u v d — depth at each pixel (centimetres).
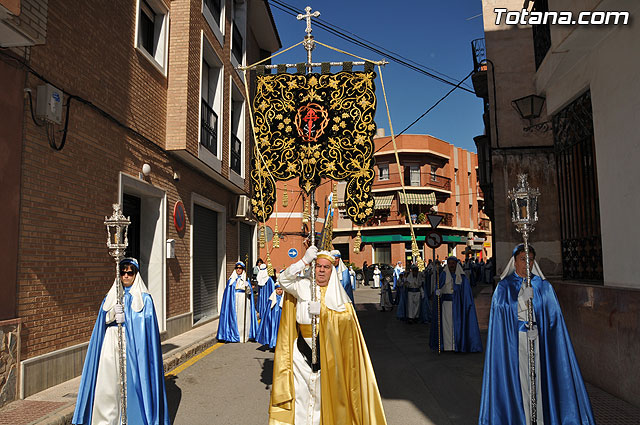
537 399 408
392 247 3747
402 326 1348
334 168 622
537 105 1003
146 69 912
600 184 637
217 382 686
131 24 853
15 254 532
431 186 3853
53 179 608
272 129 643
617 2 543
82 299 665
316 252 436
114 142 776
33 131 570
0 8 438
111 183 762
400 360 845
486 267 3022
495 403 413
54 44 617
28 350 547
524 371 413
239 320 1052
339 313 427
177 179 1045
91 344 452
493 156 1080
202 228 1296
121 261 479
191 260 1141
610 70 614
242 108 1573
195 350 902
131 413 442
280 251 2995
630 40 565
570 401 395
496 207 1071
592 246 700
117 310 436
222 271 1421
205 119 1205
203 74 1260
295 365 434
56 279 607
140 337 457
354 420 413
